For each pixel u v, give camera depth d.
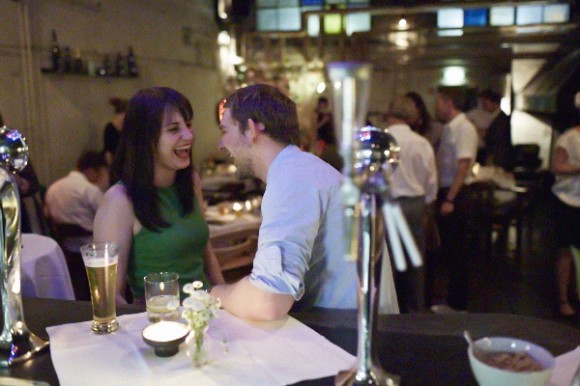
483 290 3.91
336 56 7.15
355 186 0.79
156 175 1.70
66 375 0.99
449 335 1.11
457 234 3.70
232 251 2.90
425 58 7.11
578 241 3.32
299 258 1.23
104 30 4.86
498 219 4.71
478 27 6.82
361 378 0.89
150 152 1.64
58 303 1.34
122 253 1.66
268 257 1.21
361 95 0.72
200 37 6.91
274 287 1.18
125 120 1.66
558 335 1.10
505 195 4.86
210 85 7.24
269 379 0.96
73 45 4.44
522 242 5.01
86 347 1.10
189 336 1.06
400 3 6.89
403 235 0.75
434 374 0.97
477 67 7.00
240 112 1.36
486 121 4.93
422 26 7.08
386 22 7.18
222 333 1.14
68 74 4.40
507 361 0.84
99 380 0.97
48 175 4.21
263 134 1.36
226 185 4.73
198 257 1.82
